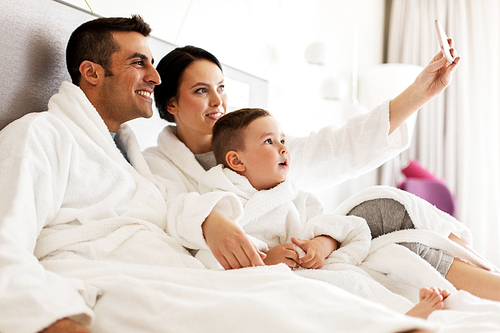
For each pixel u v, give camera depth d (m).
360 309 0.50
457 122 3.20
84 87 1.08
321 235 0.99
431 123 3.27
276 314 0.49
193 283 0.63
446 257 0.95
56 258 0.77
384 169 3.29
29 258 0.62
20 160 0.76
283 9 2.28
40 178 0.78
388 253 0.95
